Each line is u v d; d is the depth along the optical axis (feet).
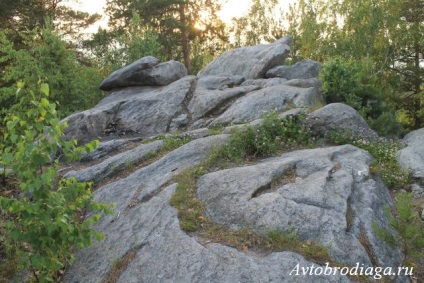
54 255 18.37
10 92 51.55
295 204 20.49
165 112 41.34
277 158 27.32
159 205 22.58
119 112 42.37
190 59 105.50
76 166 32.14
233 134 29.68
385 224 20.62
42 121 18.24
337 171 23.91
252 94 40.11
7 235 22.41
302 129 31.68
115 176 29.07
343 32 94.89
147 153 30.50
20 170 16.97
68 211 17.87
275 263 17.39
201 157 27.61
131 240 20.93
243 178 23.24
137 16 78.69
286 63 87.66
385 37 89.66
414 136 38.17
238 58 57.00
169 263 18.48
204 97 41.60
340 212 20.11
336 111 32.99
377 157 29.48
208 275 17.31
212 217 20.93
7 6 75.15
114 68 72.59
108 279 19.27
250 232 19.22
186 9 101.30
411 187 26.04
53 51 54.49
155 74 49.75
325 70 41.81
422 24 89.45
